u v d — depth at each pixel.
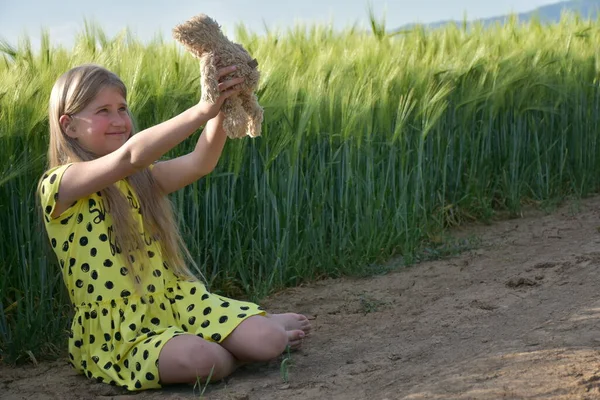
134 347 2.91
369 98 4.97
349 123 4.83
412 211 5.71
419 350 3.15
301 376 3.01
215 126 2.92
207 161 3.04
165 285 3.06
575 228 5.64
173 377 2.86
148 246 3.04
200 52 2.54
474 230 5.96
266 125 4.56
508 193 6.56
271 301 4.39
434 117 5.37
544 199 6.80
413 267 4.95
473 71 6.29
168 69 4.36
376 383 2.78
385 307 4.09
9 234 3.87
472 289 4.17
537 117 7.12
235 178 4.41
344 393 2.72
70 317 3.74
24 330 3.53
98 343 2.99
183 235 4.39
